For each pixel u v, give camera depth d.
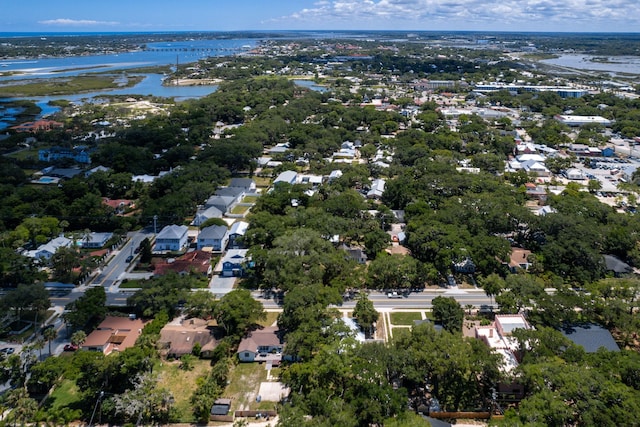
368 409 70.69
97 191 174.25
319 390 74.44
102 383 79.50
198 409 77.81
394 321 103.94
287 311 96.38
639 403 67.44
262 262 120.31
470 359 79.31
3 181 178.62
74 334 90.06
